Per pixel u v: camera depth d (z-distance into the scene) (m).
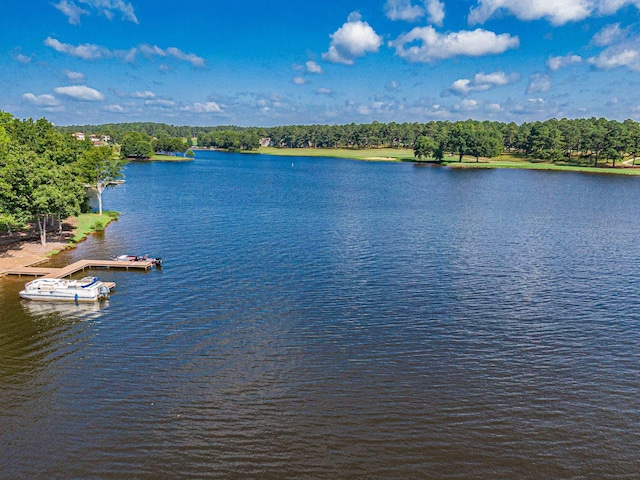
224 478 27.91
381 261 70.50
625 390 37.12
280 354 41.88
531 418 33.66
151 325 47.50
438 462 29.42
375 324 48.28
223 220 101.25
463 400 35.56
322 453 29.97
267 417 33.22
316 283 60.16
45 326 47.25
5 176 67.38
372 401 35.25
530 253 76.00
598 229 95.44
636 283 61.28
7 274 62.94
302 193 149.75
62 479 27.73
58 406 34.22
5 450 29.86
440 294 56.81
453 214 112.50
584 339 45.44
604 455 30.17
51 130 128.12
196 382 37.34
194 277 62.00
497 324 48.56
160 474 28.16
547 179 198.12
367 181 190.00
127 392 35.97
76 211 81.12
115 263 65.81
